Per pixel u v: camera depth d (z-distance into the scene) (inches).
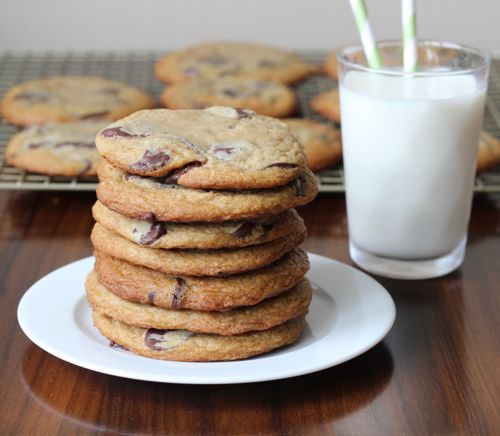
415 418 24.5
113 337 25.6
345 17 52.7
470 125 29.0
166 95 41.2
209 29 53.0
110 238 25.9
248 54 45.8
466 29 53.2
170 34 53.1
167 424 24.3
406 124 28.8
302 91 44.6
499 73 44.2
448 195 29.2
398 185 29.2
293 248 26.3
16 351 26.5
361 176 29.5
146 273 25.6
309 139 35.8
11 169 35.6
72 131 36.1
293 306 26.0
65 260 30.5
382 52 30.5
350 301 27.3
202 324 25.3
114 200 25.2
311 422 24.4
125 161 25.2
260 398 25.0
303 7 52.6
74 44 53.1
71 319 26.4
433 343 27.0
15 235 31.8
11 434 24.0
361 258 30.3
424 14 53.1
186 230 25.2
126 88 41.9
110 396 25.0
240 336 25.5
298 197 25.5
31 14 52.2
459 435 24.1
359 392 25.2
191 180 24.9
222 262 25.3
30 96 40.4
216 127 26.3
